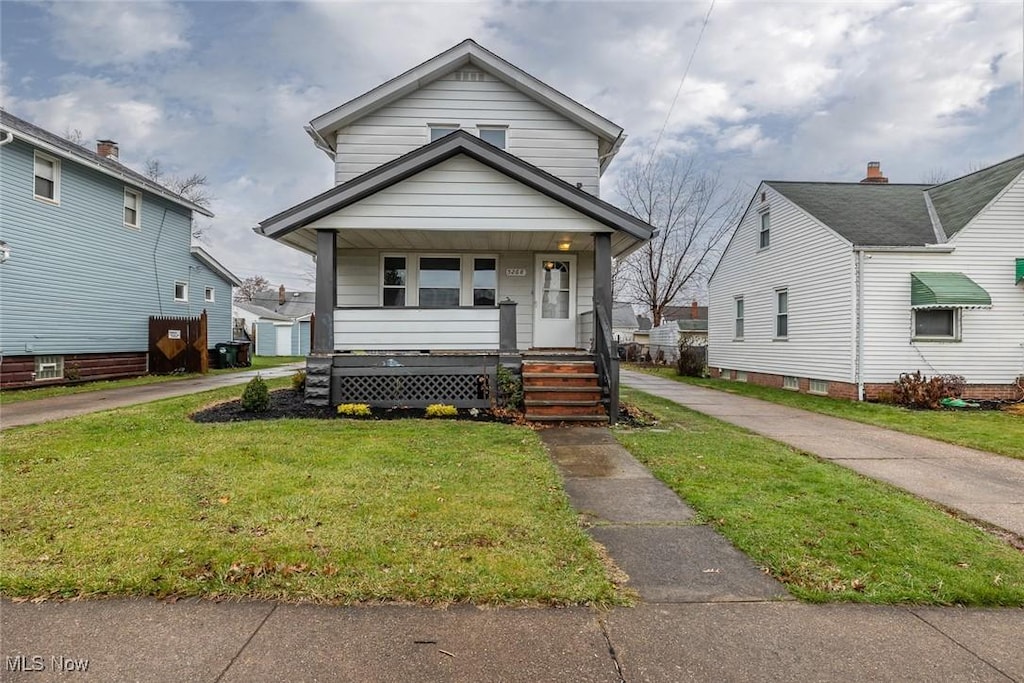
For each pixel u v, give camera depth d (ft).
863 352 39.34
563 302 38.14
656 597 9.48
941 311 39.75
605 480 16.63
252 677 7.23
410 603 9.01
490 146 28.55
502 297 37.96
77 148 46.62
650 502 14.58
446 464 17.42
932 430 27.12
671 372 74.79
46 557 10.26
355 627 8.36
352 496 13.98
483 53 36.88
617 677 7.34
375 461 17.51
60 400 33.04
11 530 11.48
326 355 28.60
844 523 13.01
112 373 49.70
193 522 12.05
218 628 8.29
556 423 26.30
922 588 9.82
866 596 9.53
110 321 49.47
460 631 8.30
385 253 37.42
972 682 7.37
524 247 37.09
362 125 37.52
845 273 40.34
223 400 30.96
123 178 49.37
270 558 10.34
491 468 17.03
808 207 45.93
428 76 37.17
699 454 20.07
